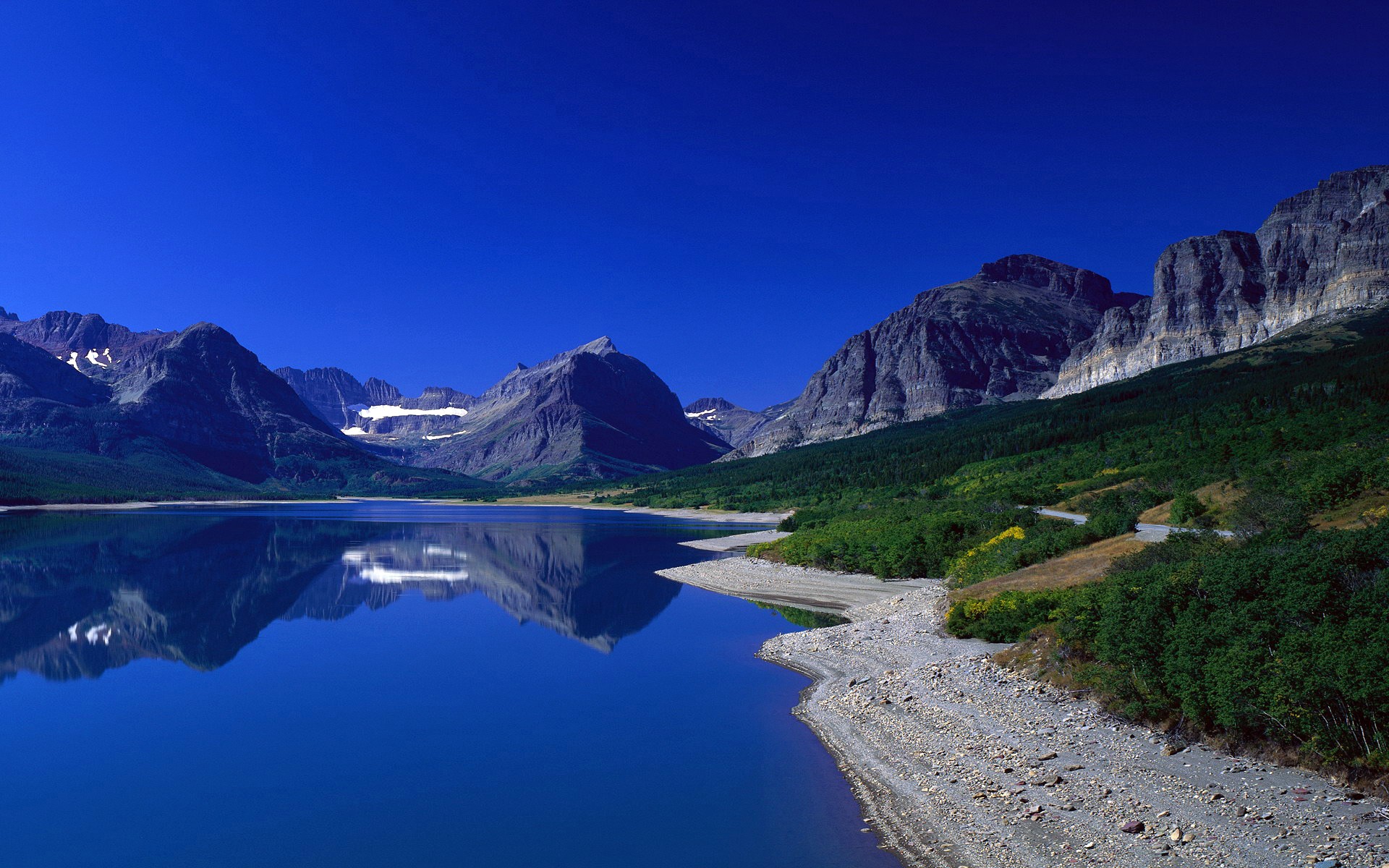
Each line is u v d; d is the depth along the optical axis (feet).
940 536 245.65
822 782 91.91
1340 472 140.26
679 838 78.69
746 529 583.99
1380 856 59.16
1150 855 65.41
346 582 293.64
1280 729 77.36
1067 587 134.51
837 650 154.20
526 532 563.89
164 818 87.40
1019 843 70.85
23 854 79.15
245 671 156.76
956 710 107.24
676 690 135.74
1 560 351.67
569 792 91.86
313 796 92.94
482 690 139.64
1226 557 95.66
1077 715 96.94
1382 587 76.69
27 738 115.85
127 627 205.46
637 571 325.62
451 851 78.02
